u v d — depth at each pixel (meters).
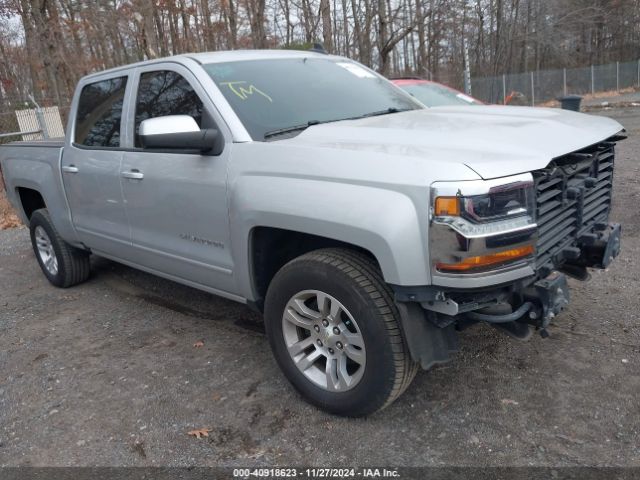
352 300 2.87
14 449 3.15
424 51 28.05
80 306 5.23
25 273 6.44
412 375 2.92
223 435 3.12
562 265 3.48
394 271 2.65
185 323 4.65
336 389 3.11
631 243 5.53
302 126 3.59
